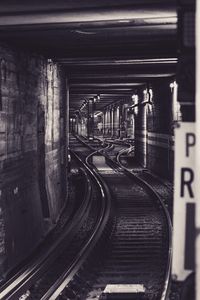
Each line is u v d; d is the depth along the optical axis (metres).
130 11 7.66
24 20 8.25
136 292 8.23
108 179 28.06
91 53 14.59
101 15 7.94
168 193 22.33
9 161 10.88
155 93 27.36
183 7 2.83
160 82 25.42
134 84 29.45
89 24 8.70
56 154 18.19
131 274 10.89
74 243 13.66
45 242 13.98
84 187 24.47
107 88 32.06
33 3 7.28
